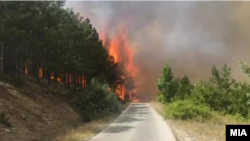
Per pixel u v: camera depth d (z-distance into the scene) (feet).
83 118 109.91
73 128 85.40
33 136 64.23
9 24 82.28
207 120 102.17
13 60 112.37
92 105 124.26
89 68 160.56
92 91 131.54
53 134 72.69
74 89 163.32
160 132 68.28
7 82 91.45
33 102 89.86
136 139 56.80
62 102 117.91
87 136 61.36
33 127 70.95
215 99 140.67
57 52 108.99
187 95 159.94
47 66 109.60
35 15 92.12
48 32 95.96
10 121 65.00
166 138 58.08
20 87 94.43
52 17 101.65
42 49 100.22
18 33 82.58
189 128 75.82
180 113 104.83
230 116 122.42
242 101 136.98
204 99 139.95
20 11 85.76
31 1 91.50
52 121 85.92
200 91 143.54
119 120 104.63
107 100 131.64
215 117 106.63
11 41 88.69
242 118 121.80
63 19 134.00
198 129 72.49
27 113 77.71
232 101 140.15
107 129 75.77
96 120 105.50
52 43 101.91
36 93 101.86
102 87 135.33
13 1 87.20
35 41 92.38
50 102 104.88
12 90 85.87
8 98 77.87
